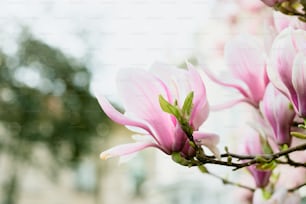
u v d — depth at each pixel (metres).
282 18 0.62
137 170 6.43
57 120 5.04
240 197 0.99
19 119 5.02
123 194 6.78
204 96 0.56
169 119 0.57
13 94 4.83
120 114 0.57
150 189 3.55
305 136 0.57
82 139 5.20
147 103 0.57
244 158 0.58
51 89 4.77
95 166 6.89
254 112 0.68
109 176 6.91
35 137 5.12
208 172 0.71
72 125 5.09
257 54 0.65
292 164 0.60
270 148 0.67
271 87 0.65
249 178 0.88
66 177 6.86
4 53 4.47
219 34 1.14
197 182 2.53
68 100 4.86
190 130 0.55
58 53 4.42
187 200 2.77
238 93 0.68
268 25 0.65
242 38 0.65
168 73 0.57
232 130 0.74
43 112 4.97
